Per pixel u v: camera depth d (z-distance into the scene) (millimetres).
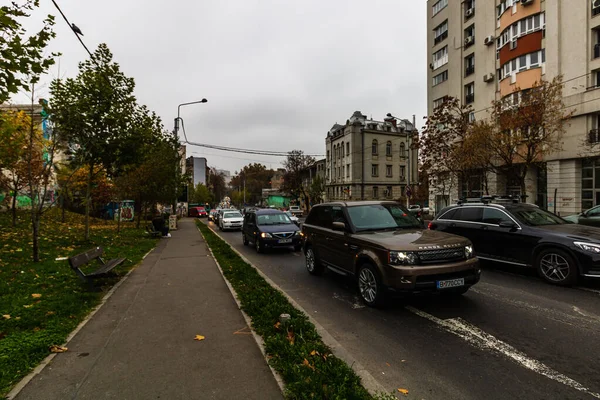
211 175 108750
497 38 26281
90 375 3180
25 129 9812
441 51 33219
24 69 5676
